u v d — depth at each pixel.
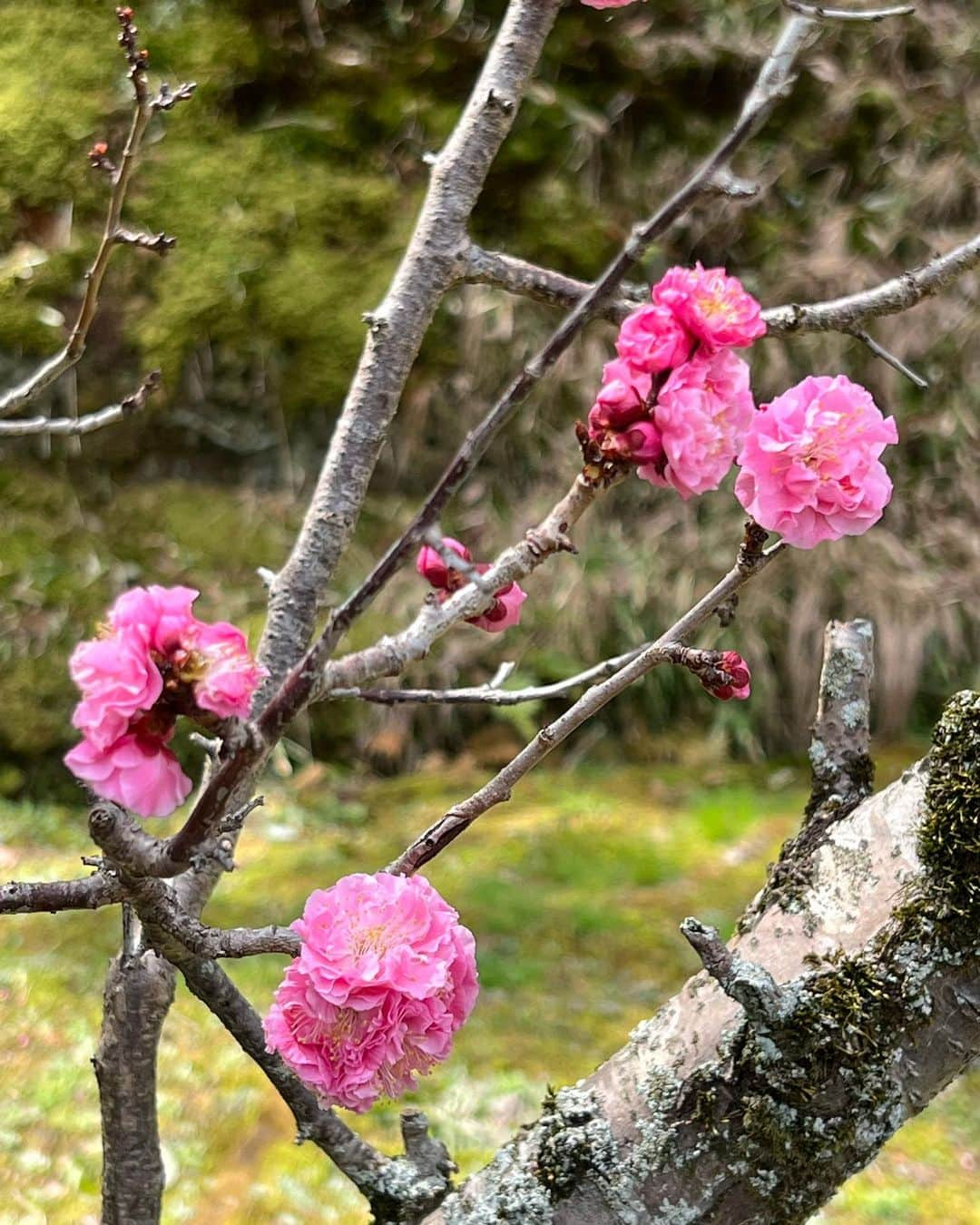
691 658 0.98
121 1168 1.20
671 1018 1.02
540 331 4.98
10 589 4.36
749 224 5.16
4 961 2.93
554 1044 2.72
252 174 4.82
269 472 4.83
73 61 4.73
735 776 4.51
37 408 4.61
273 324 4.73
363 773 4.51
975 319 5.00
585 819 4.05
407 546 0.72
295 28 4.97
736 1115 0.96
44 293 4.59
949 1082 0.96
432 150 5.01
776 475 0.84
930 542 5.04
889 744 4.70
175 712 0.68
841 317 1.13
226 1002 1.09
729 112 5.25
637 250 0.76
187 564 4.57
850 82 5.25
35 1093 2.38
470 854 3.77
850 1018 0.93
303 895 3.39
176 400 4.71
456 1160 2.28
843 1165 0.96
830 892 0.98
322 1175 2.20
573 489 0.80
